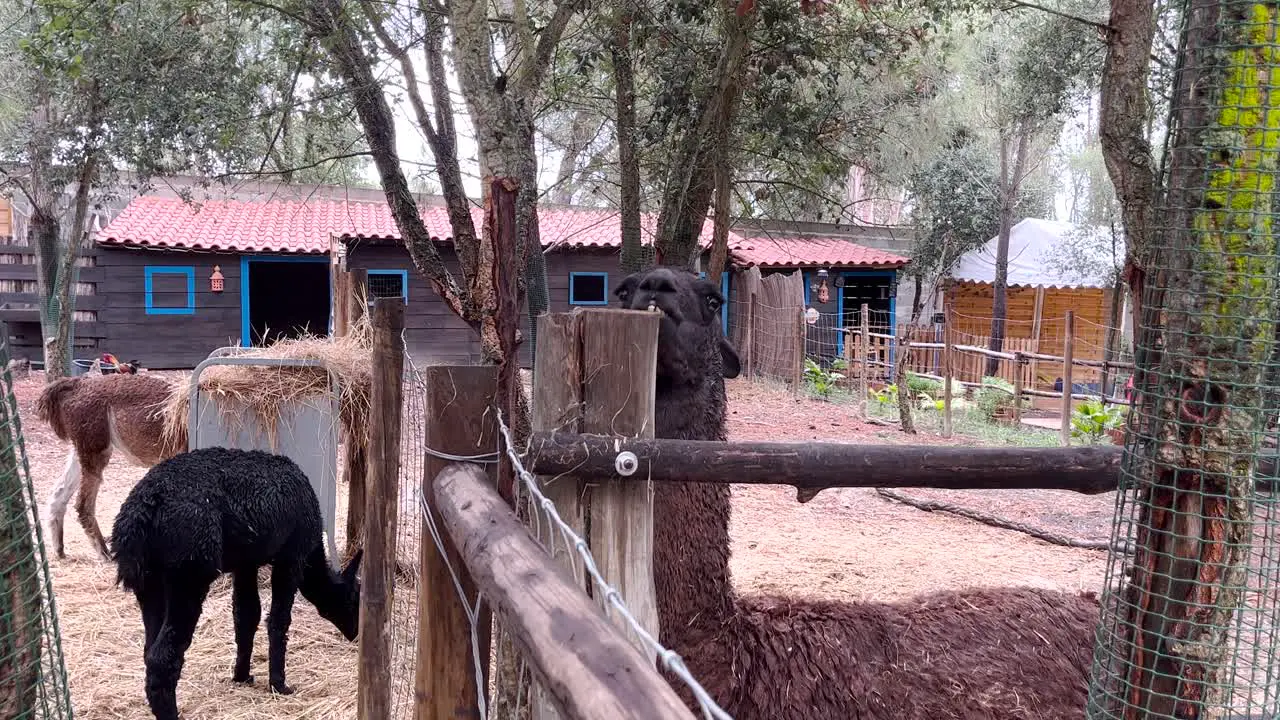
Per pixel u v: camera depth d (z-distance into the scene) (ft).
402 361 11.19
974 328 78.84
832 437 40.24
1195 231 6.82
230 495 15.30
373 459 11.16
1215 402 6.82
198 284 53.16
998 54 52.19
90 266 51.98
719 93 21.03
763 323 59.93
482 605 8.54
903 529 27.35
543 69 16.78
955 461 8.11
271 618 16.25
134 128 25.09
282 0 19.42
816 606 10.30
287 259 54.70
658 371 11.27
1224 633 7.03
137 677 16.52
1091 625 10.71
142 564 14.35
